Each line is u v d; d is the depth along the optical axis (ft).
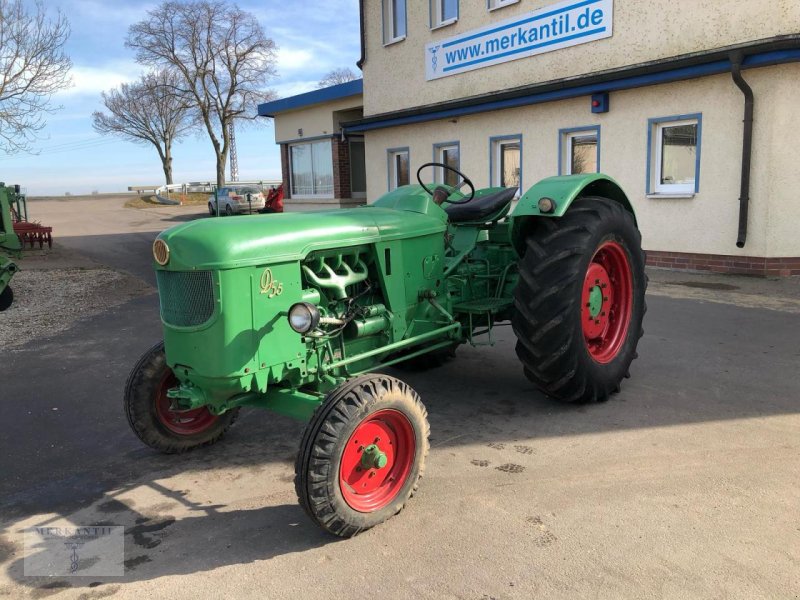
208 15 118.32
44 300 31.96
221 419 13.42
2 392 17.30
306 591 8.32
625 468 11.14
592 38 32.81
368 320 11.73
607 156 32.63
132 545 9.64
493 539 9.22
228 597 8.28
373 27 47.42
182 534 9.89
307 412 10.27
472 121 40.09
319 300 10.82
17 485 11.81
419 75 44.09
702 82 28.35
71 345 22.38
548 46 35.17
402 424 10.00
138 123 166.91
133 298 31.48
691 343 18.38
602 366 14.10
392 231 12.14
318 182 60.80
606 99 31.91
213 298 9.59
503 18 37.47
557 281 13.08
